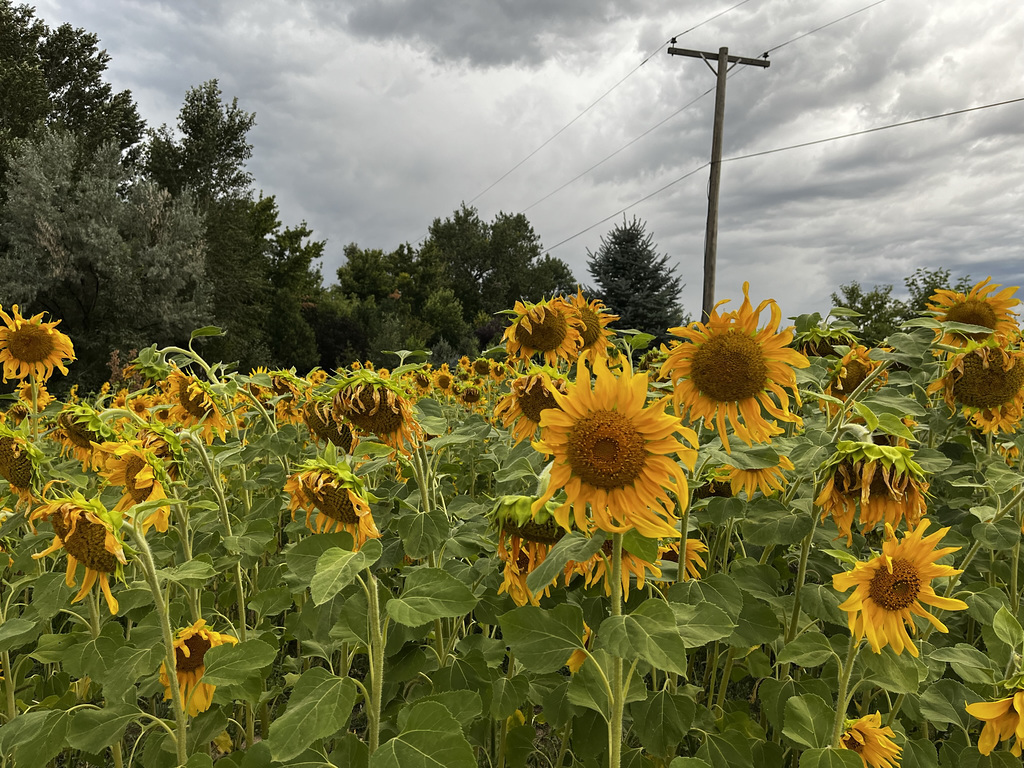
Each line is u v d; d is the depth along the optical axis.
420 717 1.73
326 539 1.94
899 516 2.05
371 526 2.11
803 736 1.97
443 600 1.77
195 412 3.92
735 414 2.28
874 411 2.45
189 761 1.93
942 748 2.49
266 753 1.97
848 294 22.55
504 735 2.62
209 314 34.88
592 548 1.64
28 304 30.08
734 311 2.22
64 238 31.22
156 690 2.47
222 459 3.14
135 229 33.59
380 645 1.96
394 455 2.72
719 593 2.26
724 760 2.24
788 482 2.85
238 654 2.05
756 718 3.25
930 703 2.37
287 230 51.22
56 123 38.03
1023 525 2.88
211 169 43.69
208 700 2.25
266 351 39.25
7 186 32.19
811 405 3.73
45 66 41.62
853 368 3.67
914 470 2.01
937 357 3.91
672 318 29.61
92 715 2.06
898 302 21.95
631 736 2.77
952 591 2.54
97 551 1.98
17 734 2.09
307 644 2.59
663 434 1.55
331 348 46.28
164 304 32.19
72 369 30.16
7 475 2.84
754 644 2.34
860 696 3.05
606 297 30.05
